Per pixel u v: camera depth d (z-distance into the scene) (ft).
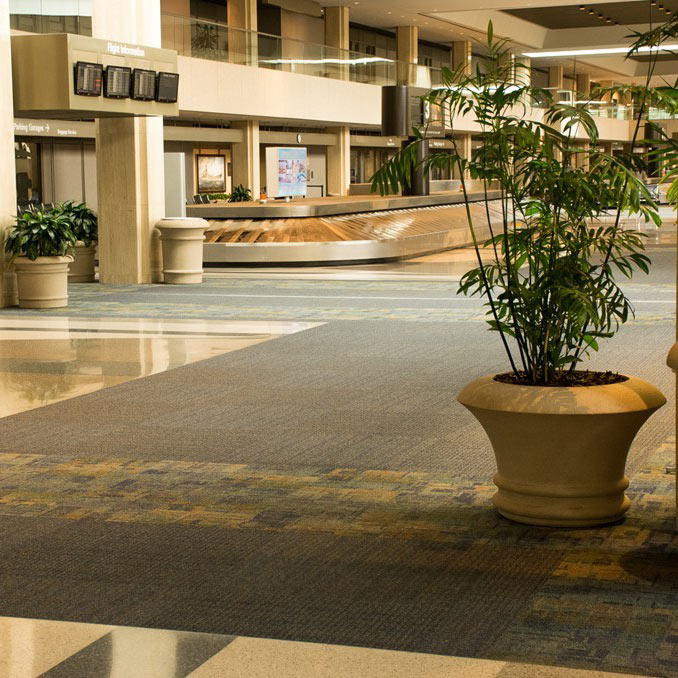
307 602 12.50
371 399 25.09
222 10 139.33
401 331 36.73
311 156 137.39
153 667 10.77
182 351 32.58
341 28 139.03
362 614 12.10
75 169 94.02
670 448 19.99
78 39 46.55
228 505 16.69
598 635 11.38
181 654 11.08
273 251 67.05
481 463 19.19
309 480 18.13
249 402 24.89
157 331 37.09
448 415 23.26
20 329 37.81
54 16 59.36
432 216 87.45
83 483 18.07
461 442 20.80
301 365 29.94
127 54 49.52
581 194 15.16
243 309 43.68
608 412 14.53
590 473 15.17
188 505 16.71
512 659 10.80
